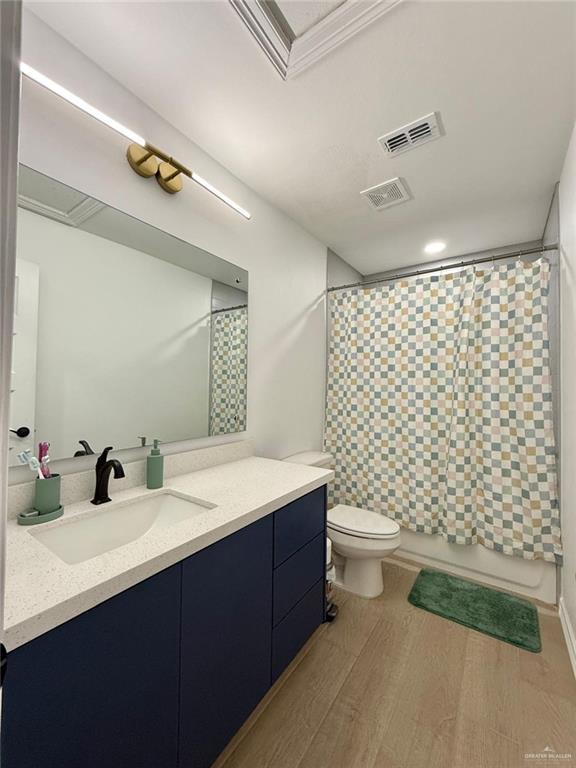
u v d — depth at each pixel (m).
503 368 2.06
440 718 1.25
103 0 1.02
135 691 0.79
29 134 1.08
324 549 1.64
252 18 1.06
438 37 1.11
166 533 0.96
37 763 0.62
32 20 1.08
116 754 0.75
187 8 1.03
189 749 0.93
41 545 0.87
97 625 0.72
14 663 0.59
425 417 2.31
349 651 1.57
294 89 1.32
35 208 1.11
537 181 1.88
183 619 0.91
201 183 1.46
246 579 1.13
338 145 1.63
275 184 1.95
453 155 1.69
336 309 2.74
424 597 1.98
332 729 1.20
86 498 1.20
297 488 1.39
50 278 1.16
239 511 1.12
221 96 1.36
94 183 1.25
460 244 2.70
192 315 1.65
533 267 1.98
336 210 2.21
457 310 2.24
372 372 2.54
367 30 1.10
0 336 0.32
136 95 1.36
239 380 1.93
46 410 1.15
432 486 2.27
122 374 1.37
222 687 1.04
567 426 1.73
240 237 1.92
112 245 1.33
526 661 1.52
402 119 1.47
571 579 1.64
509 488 2.02
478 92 1.32
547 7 1.02
